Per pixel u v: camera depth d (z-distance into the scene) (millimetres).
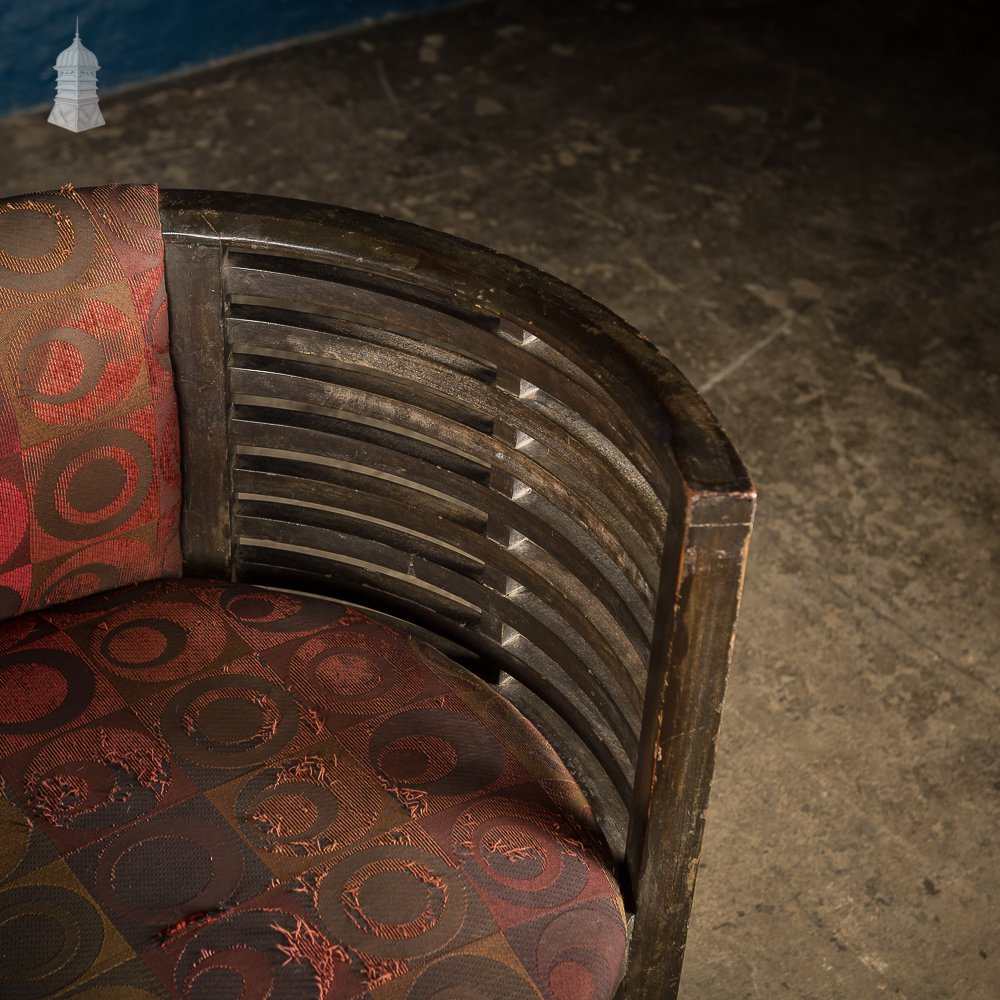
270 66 3645
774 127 3414
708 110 3482
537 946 875
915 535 2158
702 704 854
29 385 985
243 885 882
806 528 2156
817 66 3746
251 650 1058
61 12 3332
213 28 3613
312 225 990
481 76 3625
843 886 1609
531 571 1023
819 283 2791
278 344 1050
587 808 992
